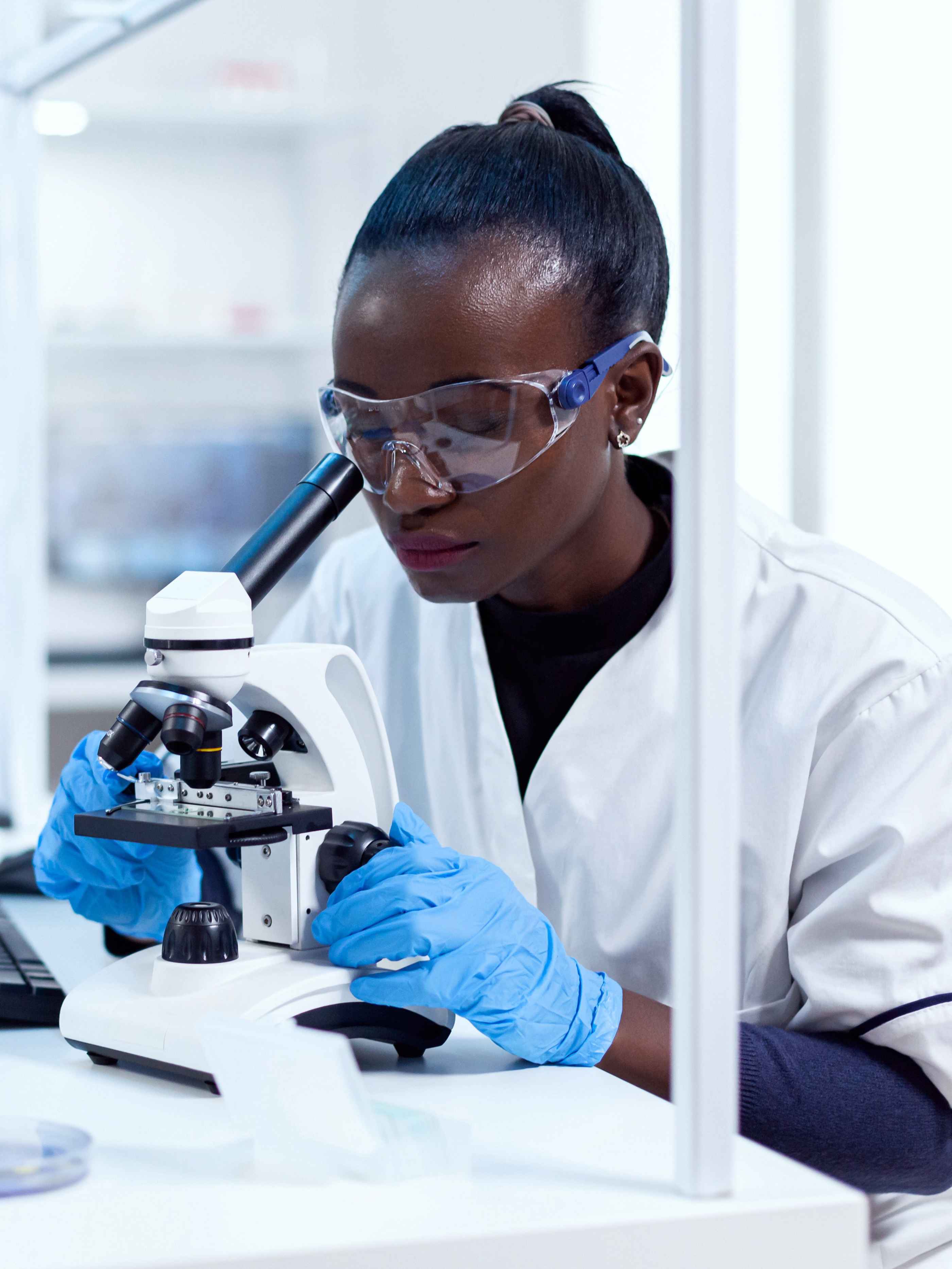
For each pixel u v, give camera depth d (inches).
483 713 57.1
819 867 49.2
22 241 78.0
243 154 166.2
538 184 45.9
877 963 45.4
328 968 38.0
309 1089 28.8
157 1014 36.4
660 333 50.6
